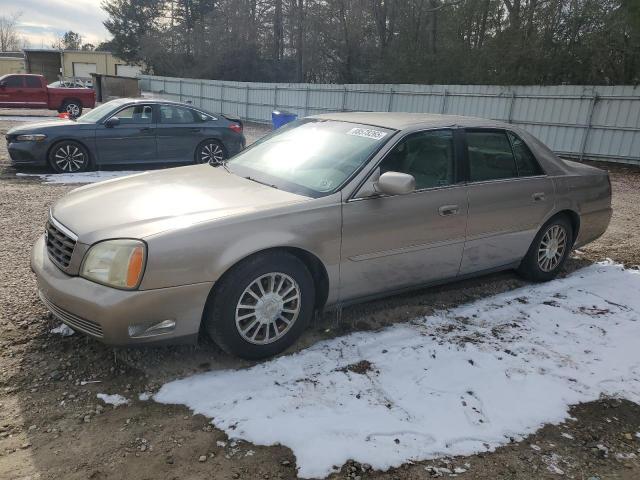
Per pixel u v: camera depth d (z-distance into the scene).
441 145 4.09
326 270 3.49
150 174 4.16
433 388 3.12
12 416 2.79
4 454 2.51
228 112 29.83
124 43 50.56
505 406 3.00
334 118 4.46
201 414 2.83
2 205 7.23
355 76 32.12
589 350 3.69
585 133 15.74
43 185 8.81
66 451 2.55
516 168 4.57
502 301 4.47
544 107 16.50
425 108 19.75
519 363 3.46
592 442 2.79
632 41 16.98
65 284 2.99
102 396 2.97
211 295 3.11
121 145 10.30
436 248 4.00
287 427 2.71
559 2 19.45
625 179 12.99
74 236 3.06
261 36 39.66
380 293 3.88
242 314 3.21
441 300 4.48
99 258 2.93
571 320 4.14
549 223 4.82
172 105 10.86
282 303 3.35
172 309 2.95
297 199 3.44
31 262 3.43
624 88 14.83
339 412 2.85
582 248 6.30
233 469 2.46
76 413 2.83
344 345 3.59
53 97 23.25
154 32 47.00
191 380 3.13
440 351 3.55
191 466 2.47
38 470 2.42
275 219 3.24
